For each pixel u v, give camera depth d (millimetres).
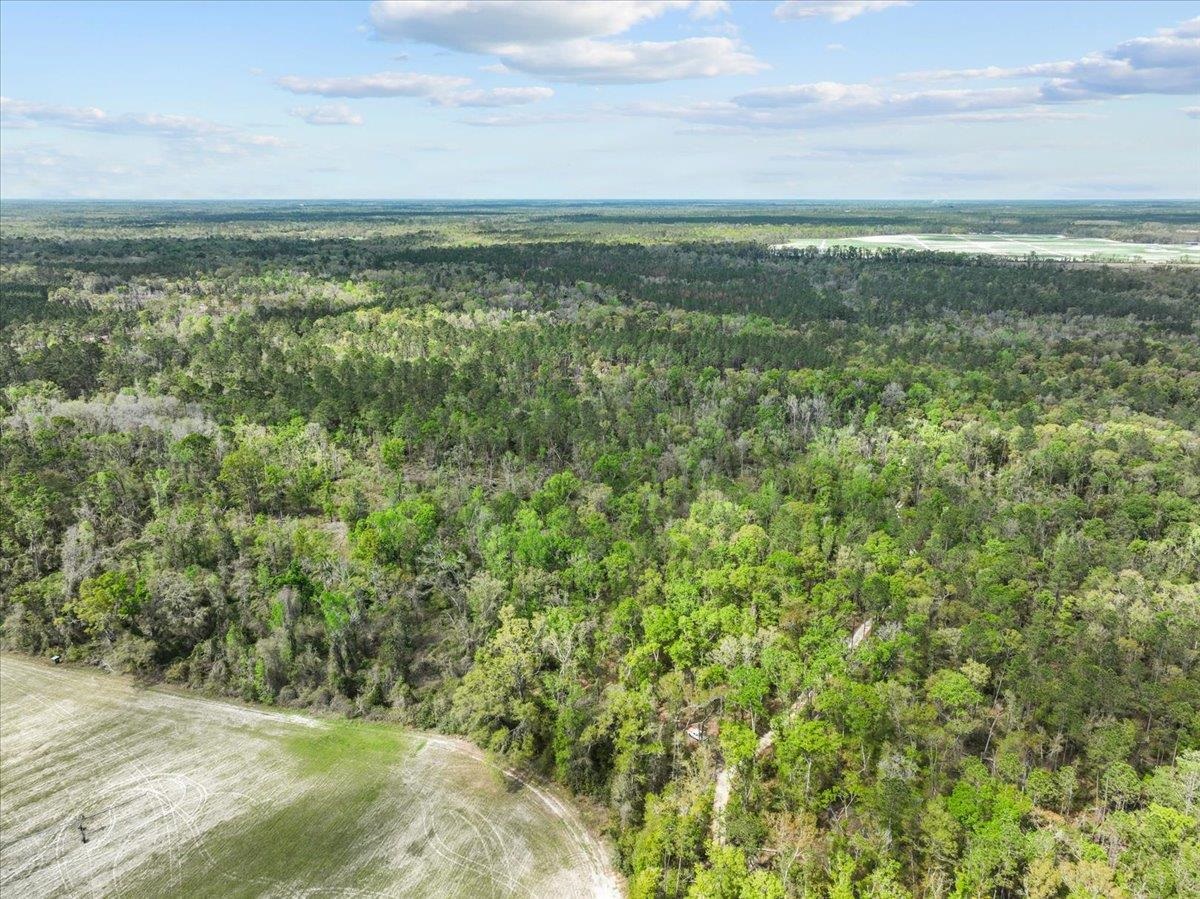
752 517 117250
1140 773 76375
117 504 120938
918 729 74438
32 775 81875
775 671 81438
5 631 102688
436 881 70375
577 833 75938
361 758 85500
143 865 71625
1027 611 96312
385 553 108438
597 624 92875
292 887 69812
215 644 99188
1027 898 60594
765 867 66750
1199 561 106188
